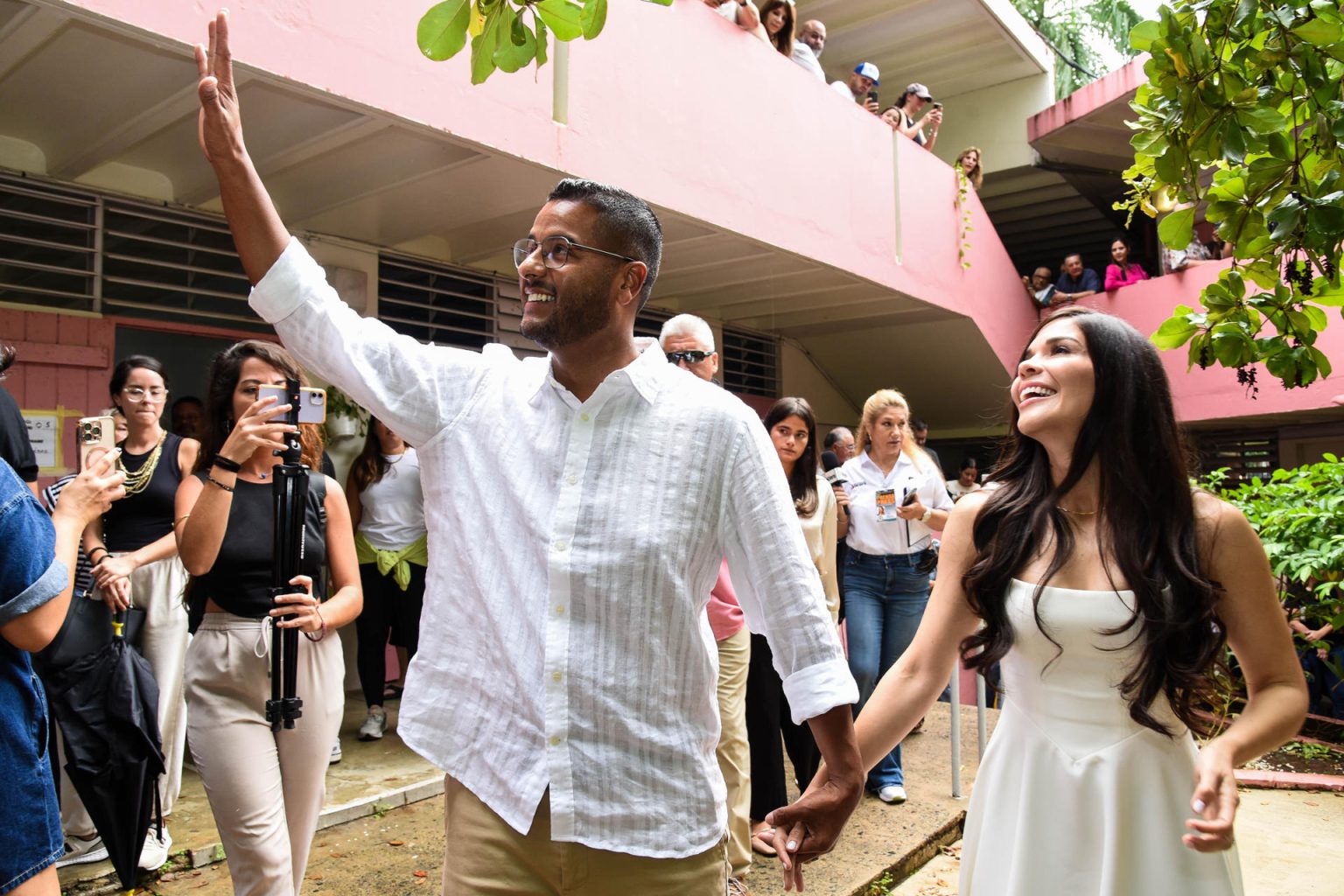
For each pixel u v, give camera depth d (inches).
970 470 377.1
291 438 104.2
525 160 187.3
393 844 159.5
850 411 460.1
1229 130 95.0
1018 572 81.2
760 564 69.9
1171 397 81.0
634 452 69.2
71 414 191.5
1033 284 460.1
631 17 213.5
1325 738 261.3
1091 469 82.0
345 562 115.3
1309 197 97.7
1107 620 75.9
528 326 70.2
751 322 385.7
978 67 477.7
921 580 189.3
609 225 70.1
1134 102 104.5
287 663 101.7
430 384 74.0
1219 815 66.6
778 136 262.8
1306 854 177.6
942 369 417.1
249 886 101.7
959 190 363.6
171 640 156.6
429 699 72.2
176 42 136.6
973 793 85.6
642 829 66.4
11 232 183.9
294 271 69.2
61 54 150.2
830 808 68.7
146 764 126.1
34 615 75.1
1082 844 76.0
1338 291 108.0
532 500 69.5
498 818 68.4
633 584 66.9
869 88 353.7
